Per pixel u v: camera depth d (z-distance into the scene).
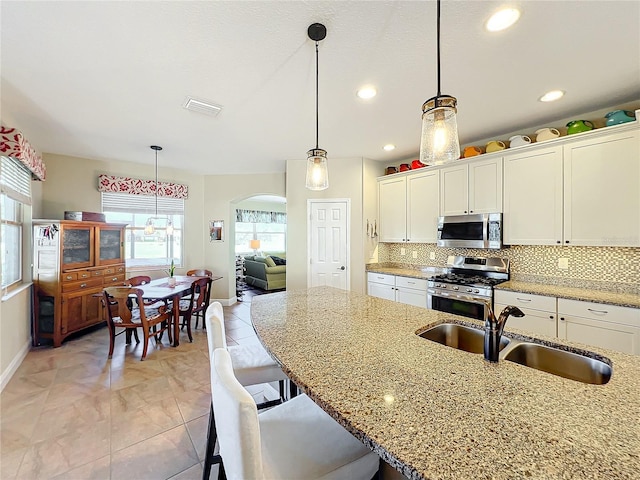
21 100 2.49
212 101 2.53
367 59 1.94
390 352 1.21
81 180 4.26
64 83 2.22
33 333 3.44
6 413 2.16
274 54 1.88
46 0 1.43
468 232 3.37
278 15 1.55
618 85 2.27
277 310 1.90
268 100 2.51
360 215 4.34
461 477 0.57
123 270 4.35
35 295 3.44
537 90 2.35
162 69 2.05
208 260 5.55
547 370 1.35
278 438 1.02
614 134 2.45
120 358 3.14
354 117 2.87
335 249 4.41
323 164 2.06
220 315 1.51
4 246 2.95
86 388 2.52
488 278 3.41
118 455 1.76
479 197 3.34
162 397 2.39
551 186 2.79
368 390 0.91
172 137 3.43
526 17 1.56
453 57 1.92
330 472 0.92
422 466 0.60
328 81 2.21
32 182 3.57
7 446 1.82
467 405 0.83
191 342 3.64
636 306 2.16
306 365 1.09
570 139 2.66
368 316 1.76
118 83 2.23
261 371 1.65
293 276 4.47
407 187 4.13
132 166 4.69
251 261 8.13
